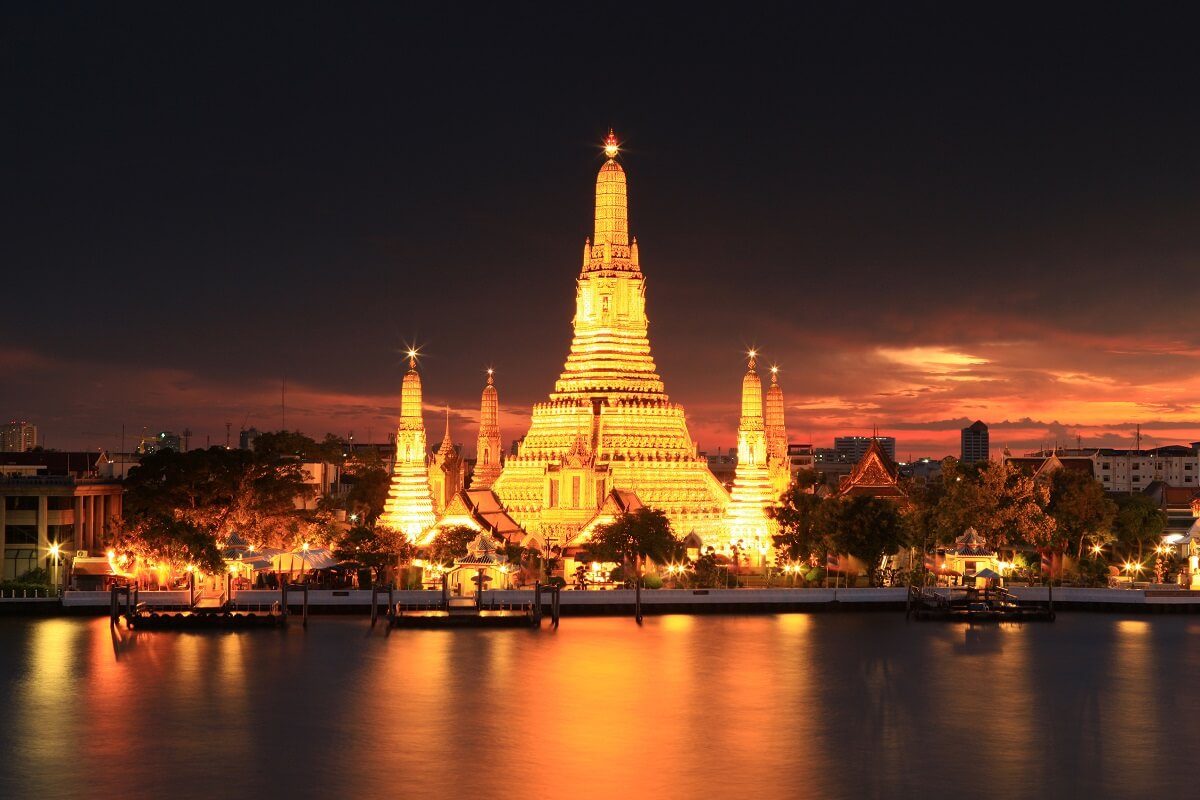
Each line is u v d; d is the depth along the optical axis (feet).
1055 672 508.94
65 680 481.87
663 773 379.55
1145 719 440.04
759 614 636.07
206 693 463.83
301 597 623.77
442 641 558.15
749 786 368.48
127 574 637.71
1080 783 372.79
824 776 377.30
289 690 467.93
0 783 369.09
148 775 375.66
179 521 619.67
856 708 451.53
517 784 368.68
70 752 396.37
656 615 631.15
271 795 359.25
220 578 643.04
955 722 435.53
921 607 629.51
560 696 462.60
